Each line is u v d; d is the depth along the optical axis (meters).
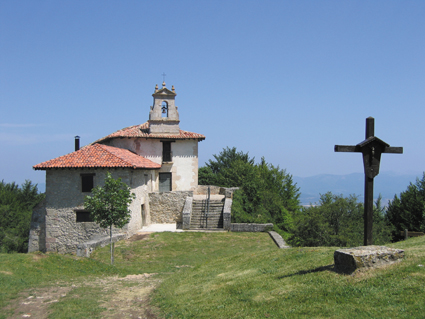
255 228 25.30
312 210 24.02
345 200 23.97
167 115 31.84
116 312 9.53
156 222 27.92
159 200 27.94
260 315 7.45
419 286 7.27
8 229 34.12
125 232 22.84
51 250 23.03
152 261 18.77
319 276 8.96
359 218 23.67
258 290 9.18
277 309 7.60
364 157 9.26
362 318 6.51
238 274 11.69
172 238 23.05
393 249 9.05
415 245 11.98
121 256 19.59
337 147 9.14
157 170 31.39
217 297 9.40
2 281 11.72
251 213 30.14
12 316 9.16
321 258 10.96
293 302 7.79
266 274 10.79
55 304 10.00
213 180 47.09
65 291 11.45
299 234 23.41
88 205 17.58
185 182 31.92
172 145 31.80
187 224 25.41
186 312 8.66
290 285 8.96
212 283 11.11
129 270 16.58
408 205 34.31
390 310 6.62
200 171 49.66
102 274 15.11
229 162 57.12
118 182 17.88
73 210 23.06
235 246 21.78
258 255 14.15
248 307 8.10
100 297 10.97
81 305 10.01
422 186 35.25
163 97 31.75
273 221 31.64
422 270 7.98
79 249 19.02
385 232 24.50
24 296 10.68
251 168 43.72
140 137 30.56
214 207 27.86
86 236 22.89
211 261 15.41
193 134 32.28
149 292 11.72
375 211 38.59
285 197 49.50
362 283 7.89
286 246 20.69
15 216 36.75
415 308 6.52
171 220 27.88
